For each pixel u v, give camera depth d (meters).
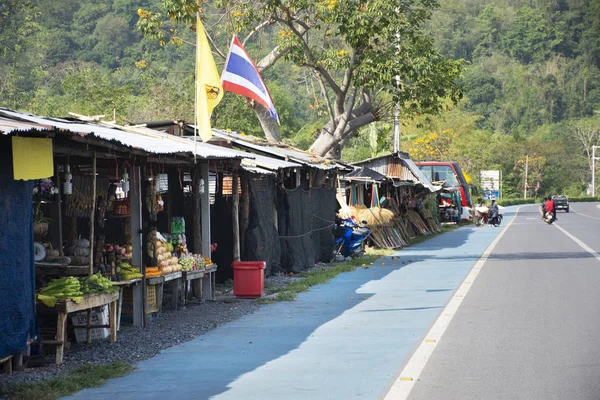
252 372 9.55
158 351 11.20
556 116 173.88
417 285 18.64
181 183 16.83
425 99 29.09
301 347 11.10
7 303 9.45
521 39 195.88
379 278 20.64
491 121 171.25
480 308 14.40
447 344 10.91
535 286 17.75
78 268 12.16
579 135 154.75
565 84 179.75
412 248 32.91
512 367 9.34
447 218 57.09
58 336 10.49
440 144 93.50
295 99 88.88
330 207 26.80
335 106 32.03
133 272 13.28
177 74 70.62
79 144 11.45
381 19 27.25
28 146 9.49
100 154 12.42
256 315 14.56
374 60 27.80
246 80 18.50
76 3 108.31
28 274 9.95
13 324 9.55
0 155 9.36
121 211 13.88
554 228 47.66
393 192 40.31
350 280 20.36
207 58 14.45
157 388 8.88
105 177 14.98
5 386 8.88
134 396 8.53
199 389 8.75
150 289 13.86
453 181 59.94
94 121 16.33
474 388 8.33
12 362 9.99
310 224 24.19
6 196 9.46
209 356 10.70
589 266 22.61
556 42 193.12
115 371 9.68
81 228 16.58
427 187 44.47
